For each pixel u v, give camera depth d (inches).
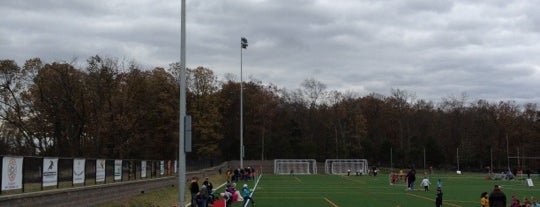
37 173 914.7
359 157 5123.0
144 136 3464.6
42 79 2886.3
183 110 898.1
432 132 5516.7
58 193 896.9
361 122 5177.2
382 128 5595.5
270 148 4928.6
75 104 2945.4
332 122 5295.3
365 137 5221.5
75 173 1084.5
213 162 3863.2
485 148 5221.5
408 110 5674.2
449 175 4060.0
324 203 1582.2
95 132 2970.0
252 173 2955.2
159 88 3710.6
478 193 2042.3
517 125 5290.4
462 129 5438.0
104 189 1122.7
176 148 3614.7
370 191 2124.8
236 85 4879.4
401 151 5118.1
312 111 5506.9
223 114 4687.5
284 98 5615.2
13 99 2876.5
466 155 5088.6
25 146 2910.9
